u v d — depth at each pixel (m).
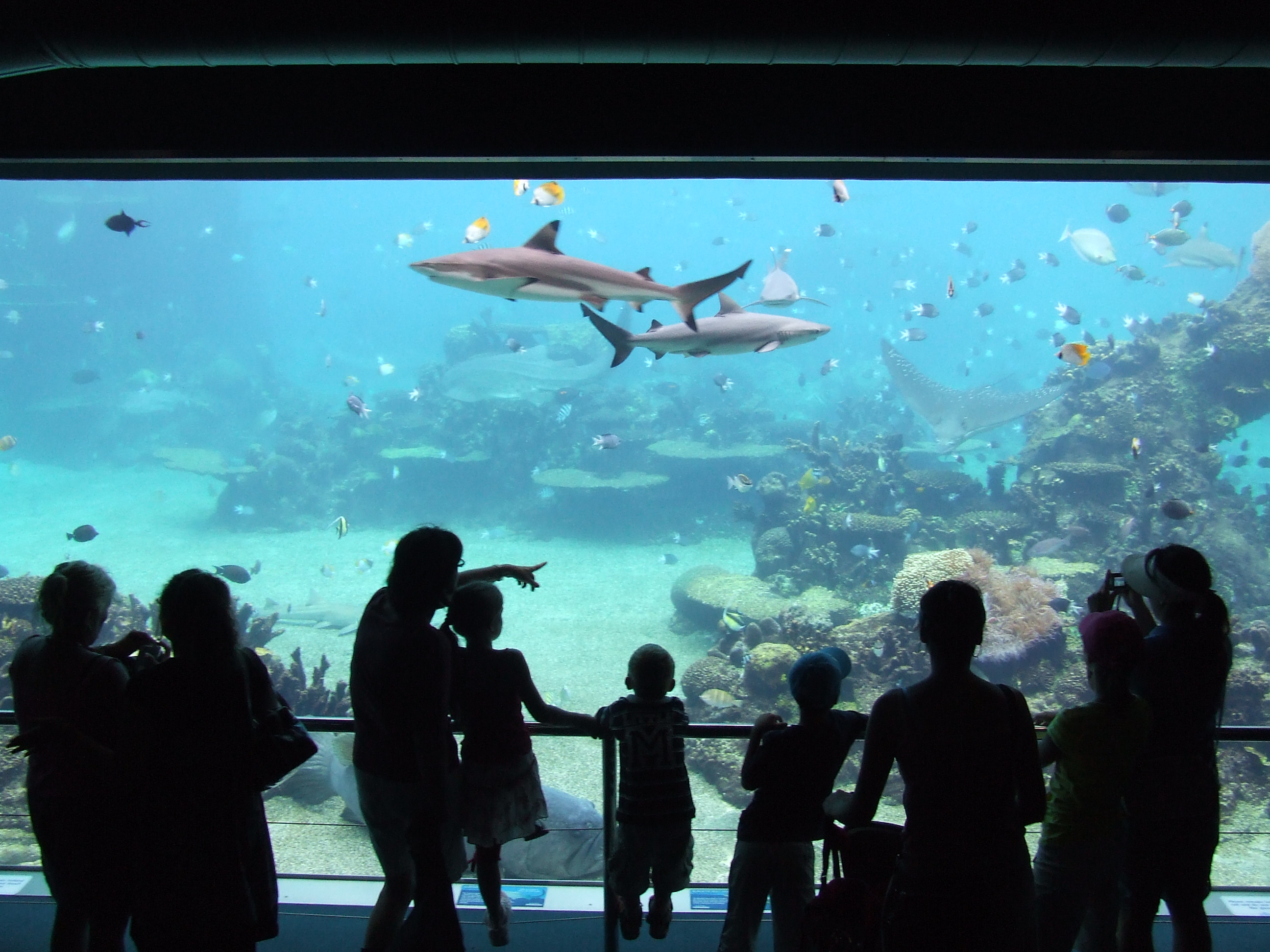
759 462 21.70
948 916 2.11
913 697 2.17
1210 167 3.69
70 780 2.35
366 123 3.70
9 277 49.56
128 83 3.71
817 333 4.64
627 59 2.97
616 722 2.66
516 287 3.49
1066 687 8.22
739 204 24.75
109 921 2.47
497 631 2.65
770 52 2.88
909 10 2.76
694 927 3.08
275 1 2.80
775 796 2.48
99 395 40.19
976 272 17.02
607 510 20.33
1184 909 2.52
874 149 3.63
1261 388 15.02
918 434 25.62
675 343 4.50
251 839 2.41
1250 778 6.73
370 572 17.06
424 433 24.73
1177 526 13.58
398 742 2.48
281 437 26.67
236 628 2.27
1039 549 11.66
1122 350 16.08
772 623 10.68
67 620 2.32
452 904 2.45
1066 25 2.76
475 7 2.80
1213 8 2.69
